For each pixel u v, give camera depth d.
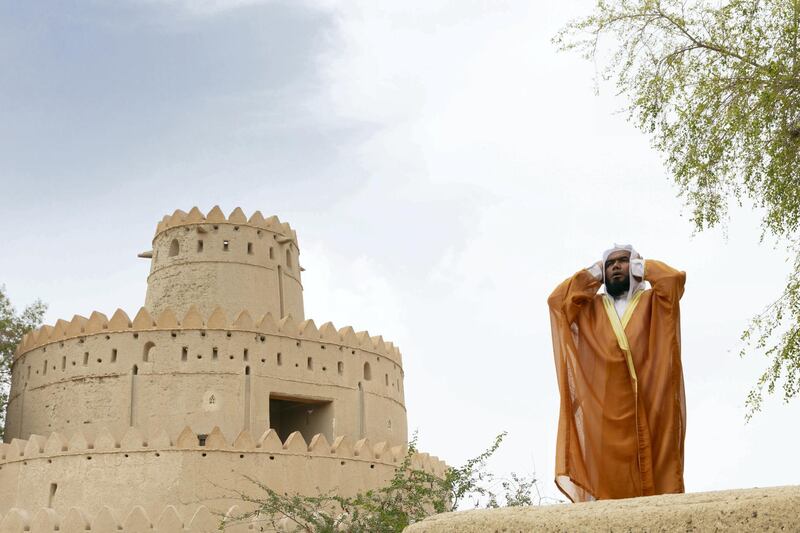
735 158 17.14
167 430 48.56
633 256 10.41
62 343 51.84
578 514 6.77
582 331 10.34
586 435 10.03
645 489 9.70
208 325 50.47
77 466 45.62
